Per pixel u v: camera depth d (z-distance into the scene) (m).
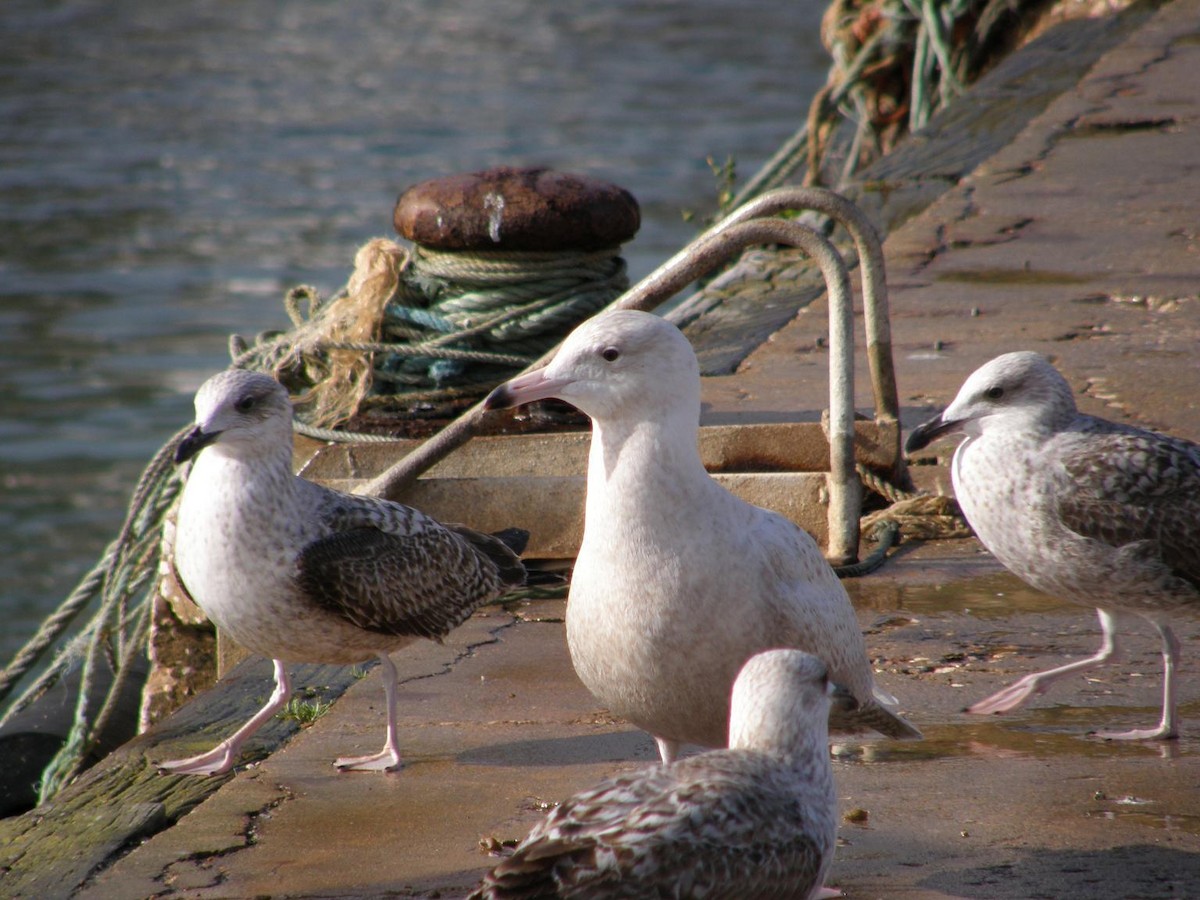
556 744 8.72
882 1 31.88
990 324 17.00
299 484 9.02
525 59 96.38
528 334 13.79
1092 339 16.30
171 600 12.73
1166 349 15.82
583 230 13.63
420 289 14.06
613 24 110.38
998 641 10.08
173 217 59.03
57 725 14.30
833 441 11.66
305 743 8.88
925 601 10.79
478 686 9.62
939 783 8.00
